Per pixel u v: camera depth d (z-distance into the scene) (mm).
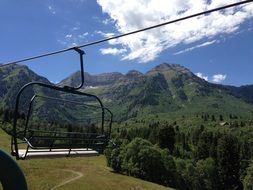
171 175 139625
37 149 10625
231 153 168375
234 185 165000
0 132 171000
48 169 126875
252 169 141875
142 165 135750
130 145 138625
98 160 161375
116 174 134625
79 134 11633
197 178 156125
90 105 11898
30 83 10297
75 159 155250
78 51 11516
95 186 115125
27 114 10508
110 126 12562
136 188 118062
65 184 113125
